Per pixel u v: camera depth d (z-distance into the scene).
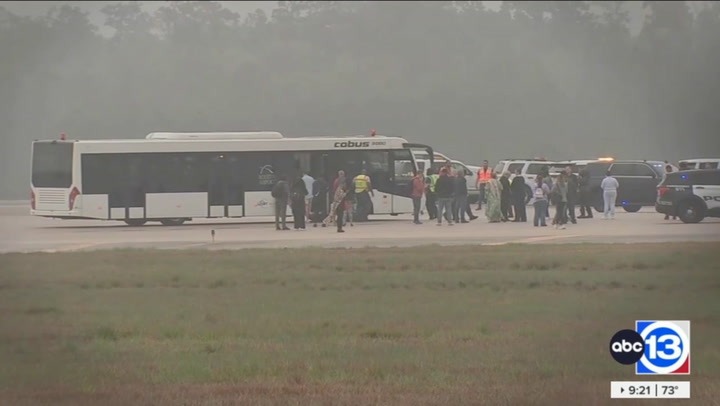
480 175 141.12
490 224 111.81
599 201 136.00
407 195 120.81
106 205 115.19
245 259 68.25
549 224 111.06
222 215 117.12
